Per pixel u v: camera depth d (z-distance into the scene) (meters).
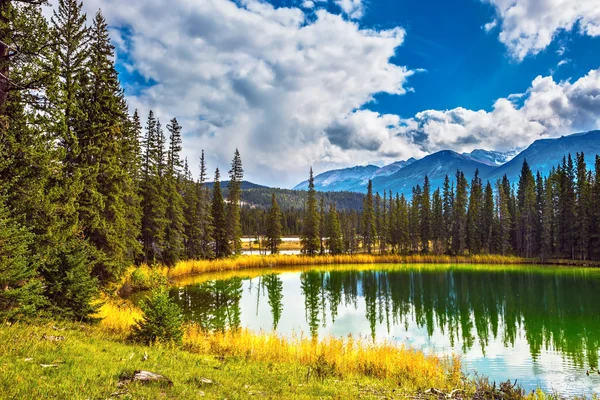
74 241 16.16
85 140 23.34
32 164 14.43
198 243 60.19
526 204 84.62
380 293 45.16
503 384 12.52
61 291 13.95
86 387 6.68
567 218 77.25
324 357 14.70
